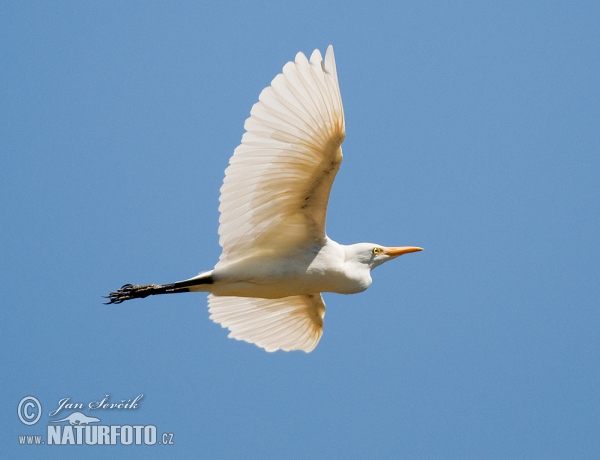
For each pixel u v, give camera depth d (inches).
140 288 504.1
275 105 434.0
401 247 545.0
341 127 443.8
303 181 468.4
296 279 500.7
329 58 420.5
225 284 498.9
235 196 466.6
